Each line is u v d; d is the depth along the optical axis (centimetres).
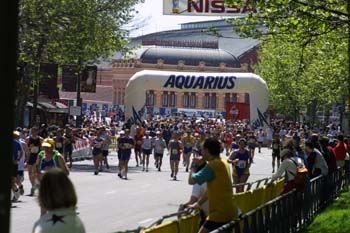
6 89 253
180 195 2423
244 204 1271
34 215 1747
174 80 5331
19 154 2006
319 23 1659
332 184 2227
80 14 3856
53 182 440
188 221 902
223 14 1738
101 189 2597
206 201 974
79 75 4762
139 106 5347
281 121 8469
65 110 6525
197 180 870
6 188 251
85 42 3978
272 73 8456
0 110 251
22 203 1995
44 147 1394
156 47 13088
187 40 14388
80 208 1961
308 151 1994
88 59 4225
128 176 3338
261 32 1739
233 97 12738
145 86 5328
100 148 3347
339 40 1923
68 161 3962
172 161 3244
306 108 8919
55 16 3794
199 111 12262
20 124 4003
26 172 3200
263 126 5475
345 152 2692
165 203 2139
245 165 2075
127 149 3166
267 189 1580
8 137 252
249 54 13338
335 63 3173
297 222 1449
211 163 875
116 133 7400
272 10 1648
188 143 3847
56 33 3866
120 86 13388
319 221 1625
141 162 4284
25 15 3712
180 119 7944
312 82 5125
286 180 1495
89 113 10994
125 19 4278
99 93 13825
